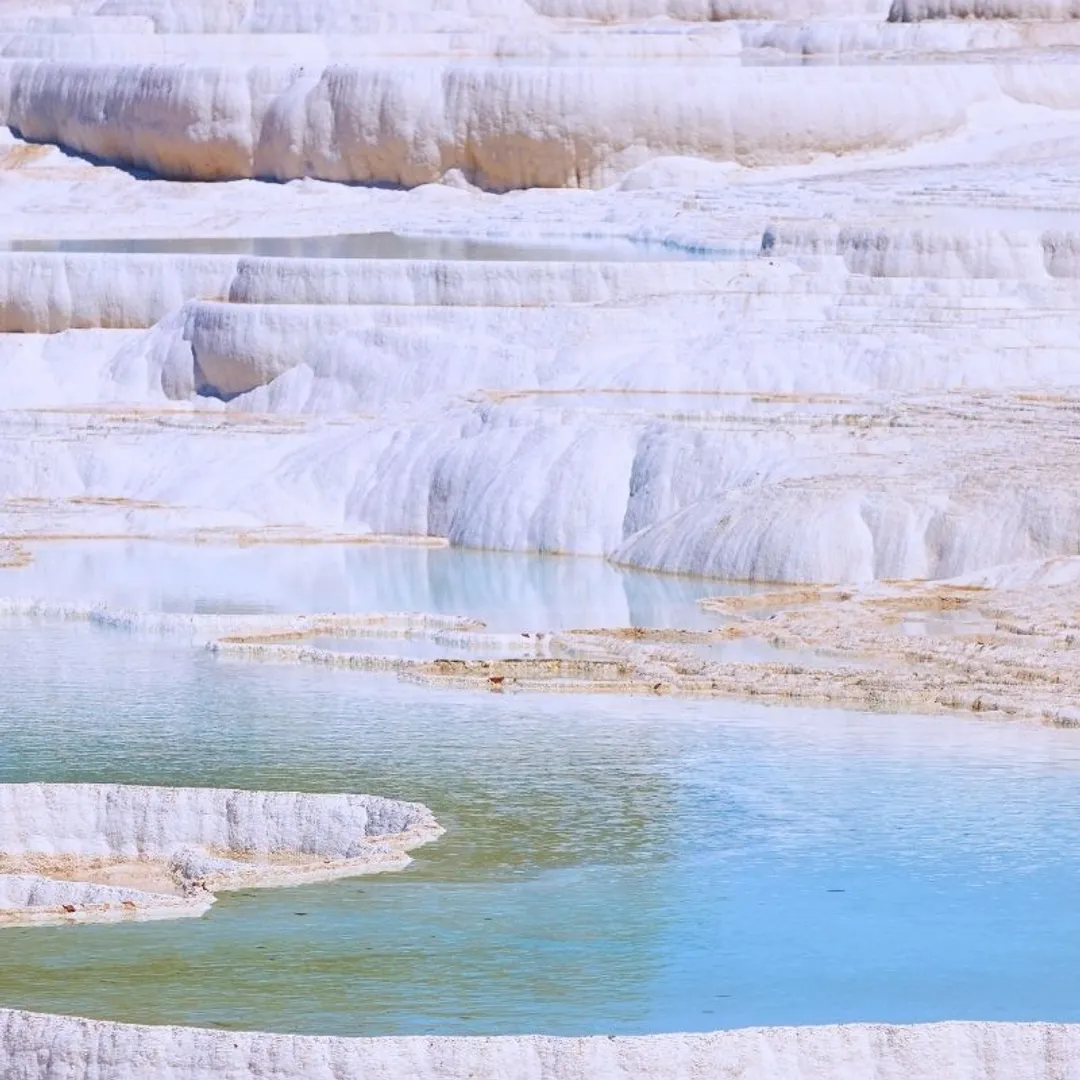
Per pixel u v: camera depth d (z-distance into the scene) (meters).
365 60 158.38
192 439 93.06
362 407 97.81
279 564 81.81
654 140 143.75
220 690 63.34
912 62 157.00
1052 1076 38.06
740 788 53.09
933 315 96.50
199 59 159.00
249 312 101.69
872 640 66.62
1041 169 133.62
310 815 51.44
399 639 70.19
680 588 76.56
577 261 108.75
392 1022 39.34
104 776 54.28
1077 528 74.06
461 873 47.34
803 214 121.44
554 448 85.88
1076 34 163.25
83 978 41.34
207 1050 37.50
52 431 95.38
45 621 73.38
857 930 43.84
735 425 84.88
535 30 171.50
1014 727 58.62
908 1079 37.91
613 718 59.84
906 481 77.88
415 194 144.25
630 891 46.16
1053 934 43.66
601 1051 37.44
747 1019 39.66
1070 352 91.75
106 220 140.25
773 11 179.50
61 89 154.50
